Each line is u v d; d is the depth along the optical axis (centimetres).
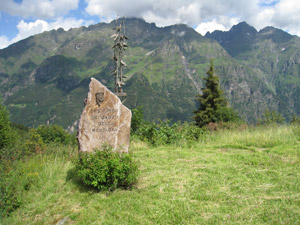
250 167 693
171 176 653
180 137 1168
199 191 551
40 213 540
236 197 510
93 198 568
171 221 444
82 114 723
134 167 604
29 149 1030
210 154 879
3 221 514
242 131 1363
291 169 645
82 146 712
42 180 707
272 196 502
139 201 526
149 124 1273
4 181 607
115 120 720
